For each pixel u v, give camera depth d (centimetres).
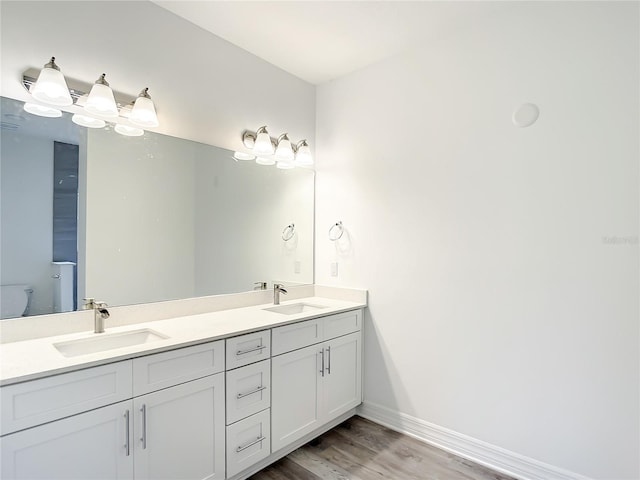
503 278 200
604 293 170
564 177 181
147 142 198
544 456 185
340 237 279
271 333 194
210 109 227
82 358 131
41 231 162
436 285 226
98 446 132
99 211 180
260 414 189
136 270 193
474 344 211
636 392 161
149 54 197
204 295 224
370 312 260
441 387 223
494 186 204
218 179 232
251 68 250
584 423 174
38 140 162
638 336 161
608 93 169
